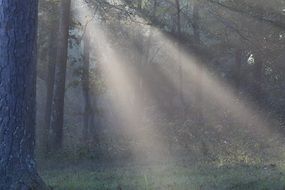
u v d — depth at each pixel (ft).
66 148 60.85
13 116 26.03
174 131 73.05
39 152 60.49
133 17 76.43
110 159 58.18
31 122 26.63
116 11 69.31
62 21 65.41
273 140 67.21
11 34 25.98
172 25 90.17
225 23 68.69
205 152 56.95
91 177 39.65
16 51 26.04
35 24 26.73
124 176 39.37
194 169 42.63
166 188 31.83
